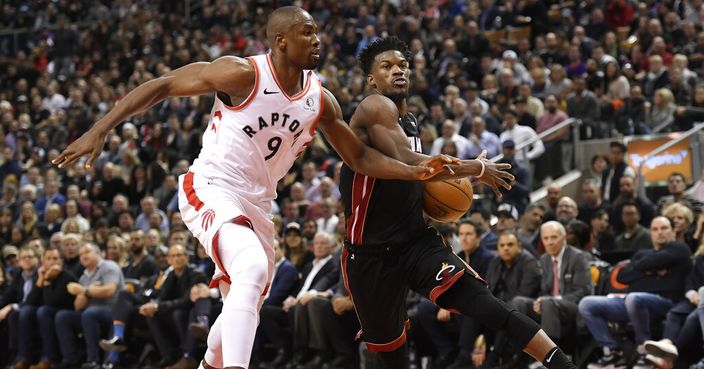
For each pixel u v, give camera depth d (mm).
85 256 11320
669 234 8836
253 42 21594
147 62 22281
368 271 5453
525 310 8805
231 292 4602
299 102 4863
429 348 9844
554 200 12195
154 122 18266
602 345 8594
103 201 15945
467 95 15867
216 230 4734
